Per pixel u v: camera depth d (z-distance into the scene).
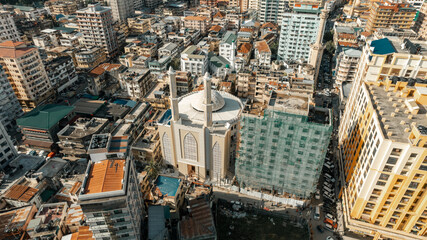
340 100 154.38
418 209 77.12
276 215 99.31
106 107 144.25
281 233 93.00
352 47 187.12
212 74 196.12
